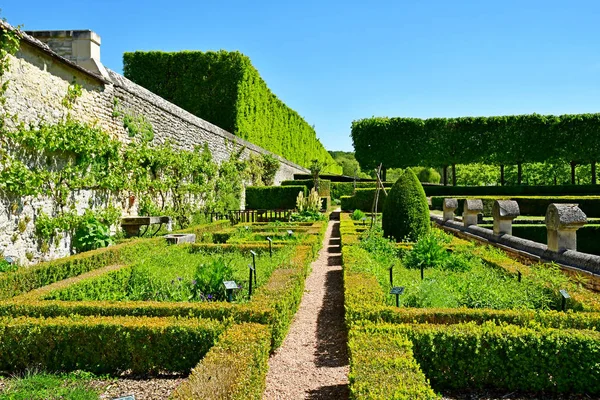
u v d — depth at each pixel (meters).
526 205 23.19
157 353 4.28
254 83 29.36
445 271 7.35
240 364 3.36
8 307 4.86
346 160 87.38
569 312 4.46
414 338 3.96
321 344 5.11
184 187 15.59
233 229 13.09
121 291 6.28
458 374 3.93
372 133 32.22
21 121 8.30
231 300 5.56
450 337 3.92
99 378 4.20
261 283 6.22
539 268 6.53
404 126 31.94
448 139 31.56
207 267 6.13
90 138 10.14
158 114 14.12
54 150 9.12
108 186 10.98
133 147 12.40
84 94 10.33
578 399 3.75
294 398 3.83
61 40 11.09
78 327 4.35
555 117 30.08
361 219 17.50
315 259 10.59
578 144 29.73
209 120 26.58
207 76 26.44
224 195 20.19
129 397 2.65
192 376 3.18
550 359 3.82
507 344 3.88
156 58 26.47
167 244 10.24
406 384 2.99
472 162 31.52
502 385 3.92
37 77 8.76
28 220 8.49
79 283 5.83
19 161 8.25
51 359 4.39
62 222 9.23
